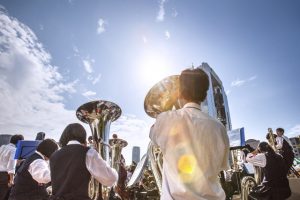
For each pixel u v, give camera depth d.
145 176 7.14
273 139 7.36
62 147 2.88
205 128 1.45
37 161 3.54
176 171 1.35
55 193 2.63
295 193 6.54
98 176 2.72
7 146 5.78
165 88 2.35
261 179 6.25
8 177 5.50
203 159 1.39
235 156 6.57
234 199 6.56
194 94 1.58
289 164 7.29
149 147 2.23
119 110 4.31
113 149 5.81
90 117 4.19
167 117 1.48
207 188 1.34
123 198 7.88
